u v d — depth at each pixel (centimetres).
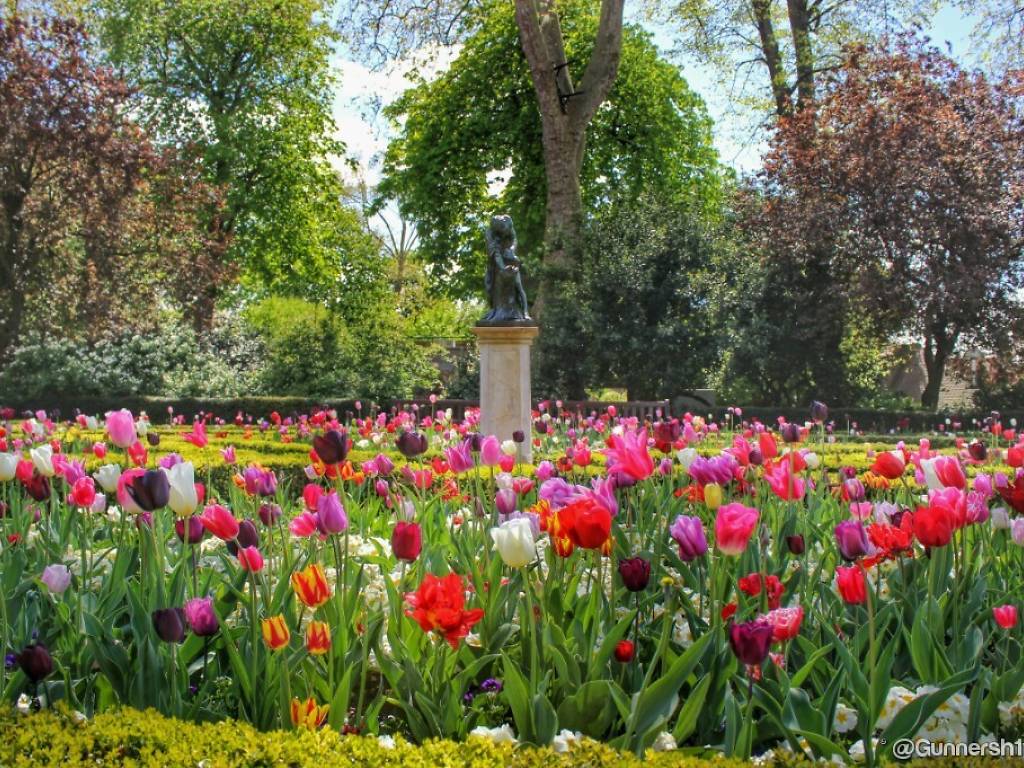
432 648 293
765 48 2580
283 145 2803
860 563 267
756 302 2162
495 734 242
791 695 248
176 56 2761
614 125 2783
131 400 2067
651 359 2050
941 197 2086
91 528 443
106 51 2731
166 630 245
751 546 365
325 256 3161
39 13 2273
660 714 242
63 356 2098
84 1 2652
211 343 2488
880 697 244
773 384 2353
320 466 429
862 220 2156
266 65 2806
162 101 2698
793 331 2206
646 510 448
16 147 2028
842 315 2212
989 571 379
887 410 2091
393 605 305
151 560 330
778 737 259
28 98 2039
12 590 338
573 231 2175
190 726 237
